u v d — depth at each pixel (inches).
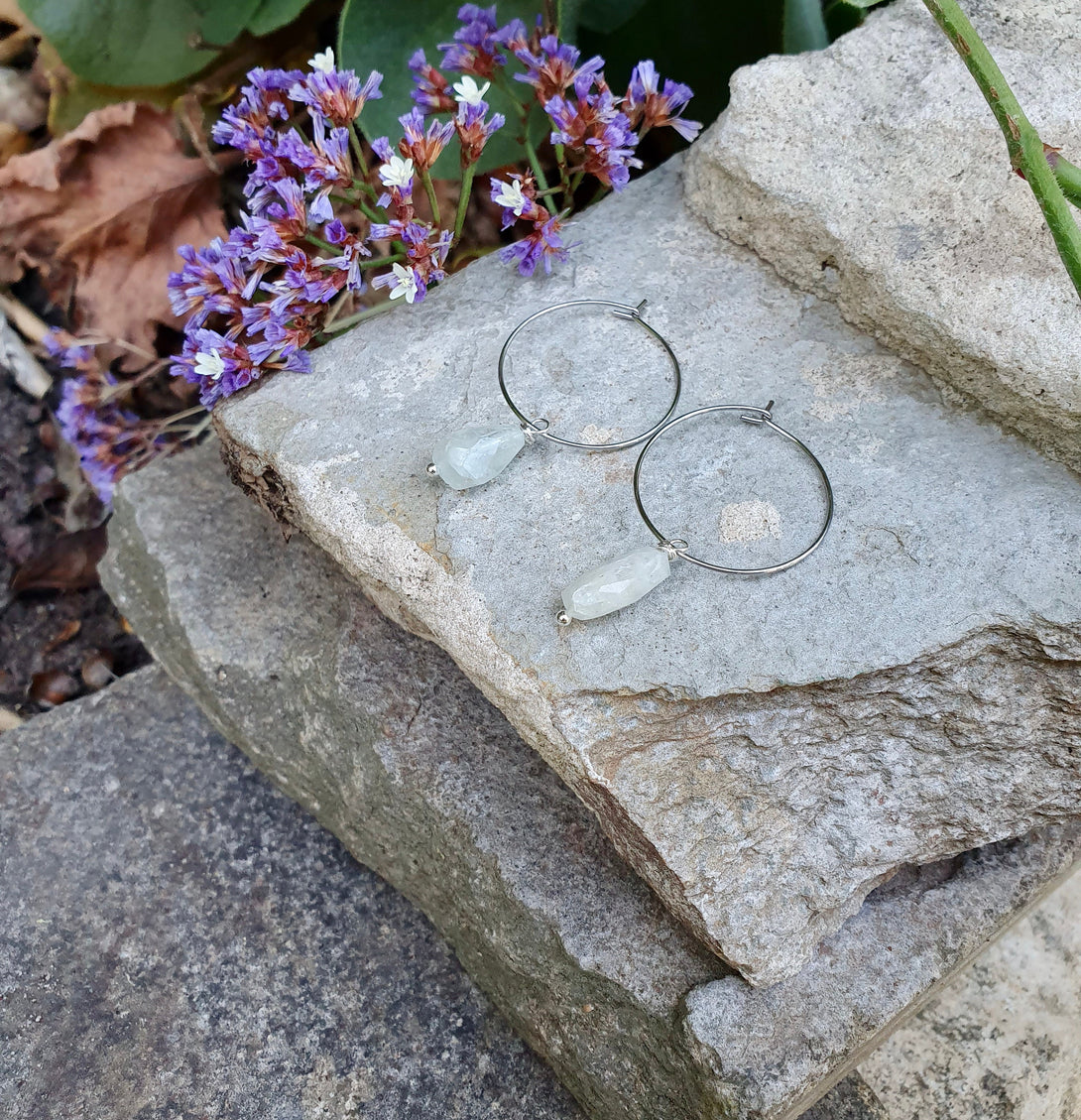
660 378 6.2
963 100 6.0
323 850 7.1
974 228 5.8
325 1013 6.5
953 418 5.9
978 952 6.3
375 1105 6.3
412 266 6.3
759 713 5.3
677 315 6.4
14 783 7.3
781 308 6.4
